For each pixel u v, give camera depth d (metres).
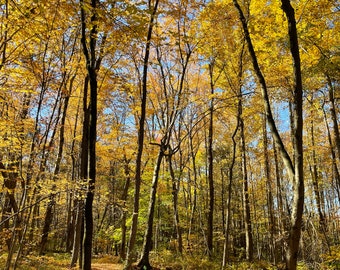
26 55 7.42
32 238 11.79
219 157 25.66
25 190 7.32
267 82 10.02
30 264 10.52
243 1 9.71
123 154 15.08
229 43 11.72
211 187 15.71
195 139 21.08
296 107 4.62
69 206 16.62
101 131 16.30
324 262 9.81
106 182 22.22
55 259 13.37
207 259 13.41
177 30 11.21
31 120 8.08
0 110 8.48
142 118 10.62
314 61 8.77
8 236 8.26
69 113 16.70
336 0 7.93
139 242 21.64
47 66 8.06
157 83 15.96
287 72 9.53
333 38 8.84
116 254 24.02
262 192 21.84
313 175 17.75
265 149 17.50
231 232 25.69
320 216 14.38
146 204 17.67
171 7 10.08
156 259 12.73
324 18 8.36
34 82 7.96
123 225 15.98
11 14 6.42
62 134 11.38
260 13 8.71
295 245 4.24
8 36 7.09
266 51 9.45
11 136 7.38
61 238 23.53
